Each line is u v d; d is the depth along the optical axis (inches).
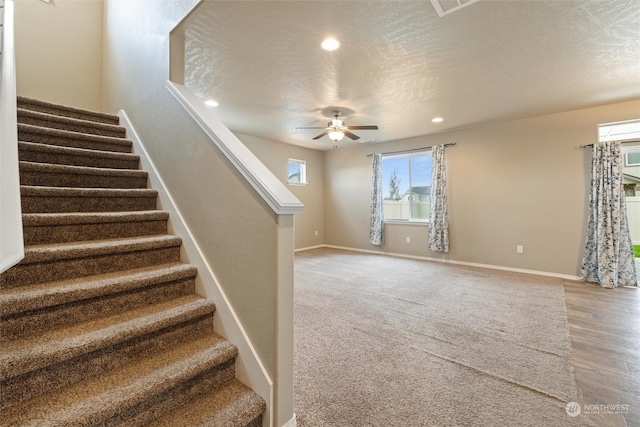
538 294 140.8
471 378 74.5
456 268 195.5
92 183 85.7
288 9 80.8
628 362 81.4
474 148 201.5
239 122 191.6
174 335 59.9
